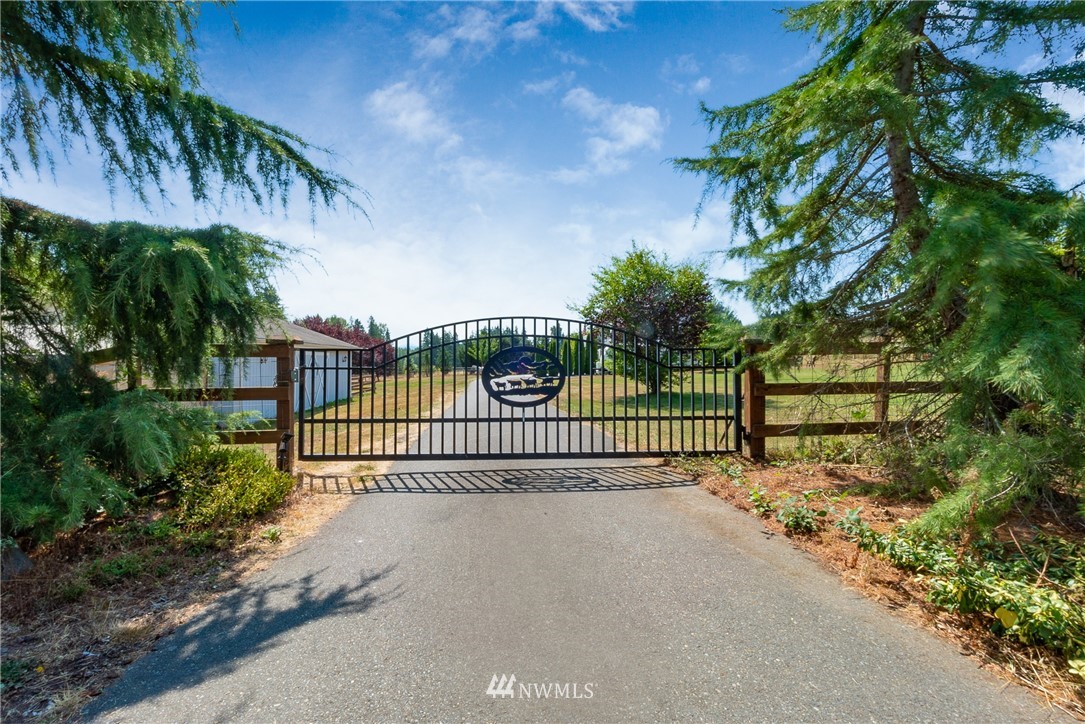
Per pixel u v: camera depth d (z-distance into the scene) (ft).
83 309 11.00
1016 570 9.74
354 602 10.39
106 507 11.27
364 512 16.46
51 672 8.02
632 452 22.39
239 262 13.42
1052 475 9.69
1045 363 7.47
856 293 16.60
